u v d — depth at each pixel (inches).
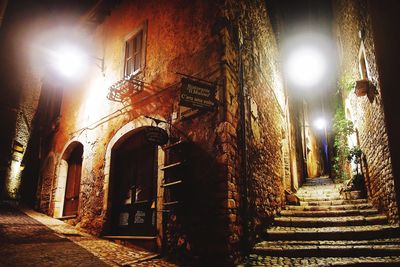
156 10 333.1
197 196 236.7
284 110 479.5
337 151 580.4
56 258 214.5
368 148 347.3
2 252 215.8
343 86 463.8
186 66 278.1
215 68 252.8
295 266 206.1
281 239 275.4
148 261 229.3
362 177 397.4
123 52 365.4
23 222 351.9
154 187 286.5
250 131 282.5
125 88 319.6
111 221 320.8
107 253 243.8
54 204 422.9
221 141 232.7
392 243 239.6
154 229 274.7
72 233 321.1
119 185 330.6
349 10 358.6
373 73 272.2
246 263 217.2
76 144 421.7
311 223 305.0
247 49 305.4
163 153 270.8
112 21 407.5
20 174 623.5
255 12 353.7
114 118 347.3
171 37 302.5
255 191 278.7
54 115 501.7
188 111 261.6
